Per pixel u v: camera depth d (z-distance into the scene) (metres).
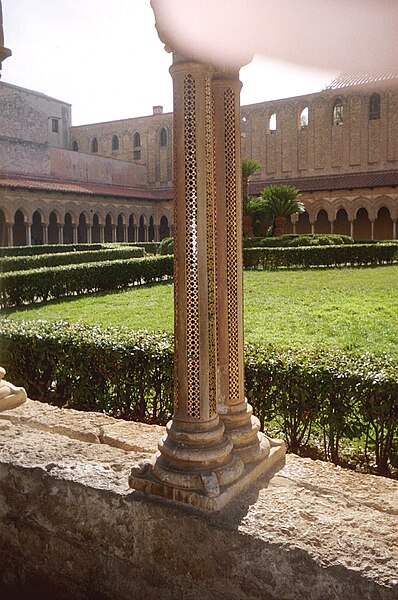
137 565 2.33
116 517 2.37
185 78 2.32
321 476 2.69
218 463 2.40
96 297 13.91
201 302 2.38
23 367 5.31
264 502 2.35
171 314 10.97
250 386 4.24
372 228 33.81
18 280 12.61
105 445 2.97
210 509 2.24
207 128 2.37
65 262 19.22
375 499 2.46
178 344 2.42
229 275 2.67
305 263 20.66
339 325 9.16
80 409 5.01
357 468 3.94
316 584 1.95
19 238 35.47
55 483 2.52
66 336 5.11
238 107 2.66
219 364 2.68
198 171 2.34
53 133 45.97
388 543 2.04
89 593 2.45
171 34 2.24
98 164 40.06
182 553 2.23
